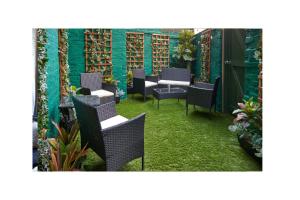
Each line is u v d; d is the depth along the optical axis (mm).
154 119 4875
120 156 2553
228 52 5277
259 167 2938
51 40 3555
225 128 4324
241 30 4656
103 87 5484
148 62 8422
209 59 6500
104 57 6383
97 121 2412
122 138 2545
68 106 3604
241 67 4762
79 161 2797
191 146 3557
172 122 4676
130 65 7902
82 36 6059
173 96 5734
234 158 3178
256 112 3160
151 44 8406
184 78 6848
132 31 7836
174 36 8875
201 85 5676
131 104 6234
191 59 8320
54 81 3822
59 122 4176
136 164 3020
